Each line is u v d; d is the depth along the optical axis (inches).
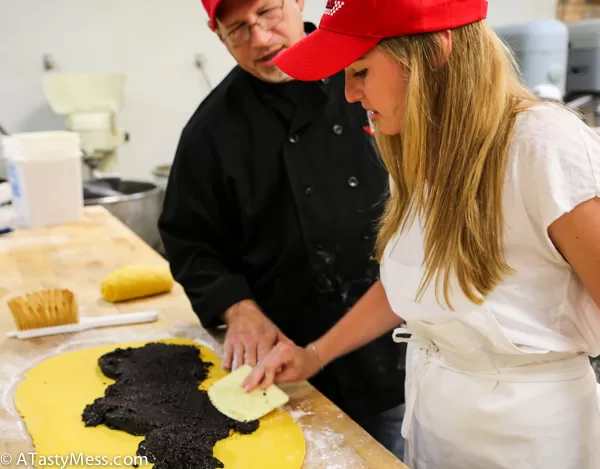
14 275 66.6
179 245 54.6
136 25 116.7
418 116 30.7
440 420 38.5
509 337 33.2
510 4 145.0
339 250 53.9
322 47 31.3
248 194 53.0
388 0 29.3
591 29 82.4
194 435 36.7
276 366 42.8
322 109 53.0
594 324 33.6
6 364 47.3
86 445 36.8
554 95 70.6
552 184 29.3
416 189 34.1
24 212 84.6
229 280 51.8
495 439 36.0
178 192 53.9
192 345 49.8
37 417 39.8
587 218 29.2
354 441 37.5
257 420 39.3
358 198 53.9
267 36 45.7
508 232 31.8
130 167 123.3
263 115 53.0
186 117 125.8
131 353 47.3
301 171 52.5
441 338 37.0
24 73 111.8
